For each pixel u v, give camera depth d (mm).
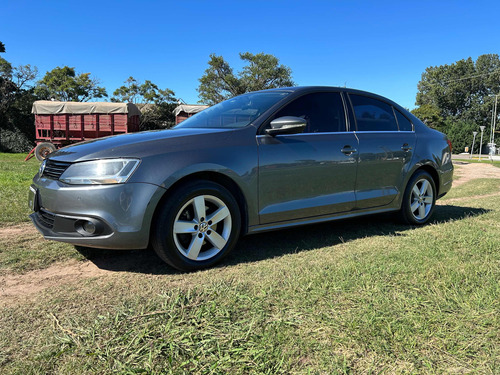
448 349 1750
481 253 3125
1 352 1729
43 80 40250
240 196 3113
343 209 3748
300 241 3682
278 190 3273
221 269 2863
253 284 2498
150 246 2865
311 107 3676
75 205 2615
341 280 2512
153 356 1671
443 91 77062
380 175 4031
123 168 2633
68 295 2361
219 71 35688
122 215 2604
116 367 1606
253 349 1723
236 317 2033
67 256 3154
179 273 2783
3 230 3943
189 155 2830
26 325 1978
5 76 30469
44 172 2957
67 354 1705
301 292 2342
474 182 11188
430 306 2146
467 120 72312
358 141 3850
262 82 35750
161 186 2672
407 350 1742
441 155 4730
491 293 2307
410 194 4348
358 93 4148
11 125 27594
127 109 17859
